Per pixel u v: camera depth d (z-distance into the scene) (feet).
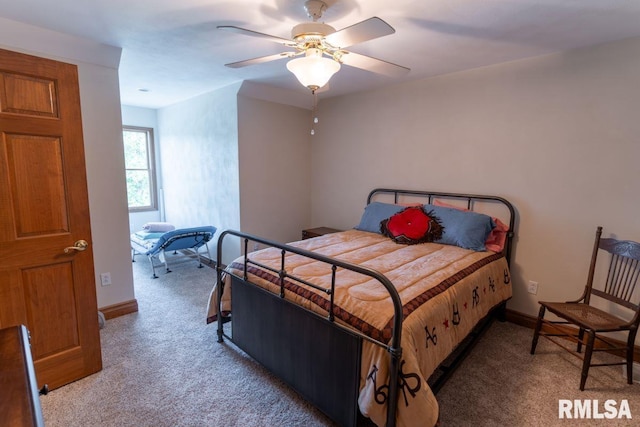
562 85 8.02
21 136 5.56
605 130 7.52
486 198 9.33
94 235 8.73
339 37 4.96
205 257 14.64
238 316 7.25
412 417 4.33
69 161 6.10
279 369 6.28
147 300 10.53
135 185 17.04
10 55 5.32
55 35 7.25
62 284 6.23
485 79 9.23
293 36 5.31
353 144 12.75
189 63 9.34
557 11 5.90
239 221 12.35
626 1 5.51
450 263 7.29
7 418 2.32
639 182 7.20
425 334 4.97
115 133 8.81
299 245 8.82
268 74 10.40
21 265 5.73
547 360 7.44
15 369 2.87
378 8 5.86
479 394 6.29
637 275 7.20
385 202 11.90
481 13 6.02
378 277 4.31
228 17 6.37
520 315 9.12
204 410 5.79
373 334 4.62
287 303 5.89
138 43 7.85
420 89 10.59
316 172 14.32
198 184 14.35
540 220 8.64
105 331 8.50
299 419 5.62
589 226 7.93
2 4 5.91
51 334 6.16
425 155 10.68
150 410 5.77
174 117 15.55
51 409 5.75
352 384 4.90
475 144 9.59
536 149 8.54
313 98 13.23
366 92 12.07
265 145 12.71
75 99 6.08
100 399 6.02
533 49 7.86
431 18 6.24
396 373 4.29
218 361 7.25
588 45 7.56
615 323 6.51
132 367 6.99
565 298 8.42
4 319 5.62
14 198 5.58
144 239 13.96
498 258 8.41
